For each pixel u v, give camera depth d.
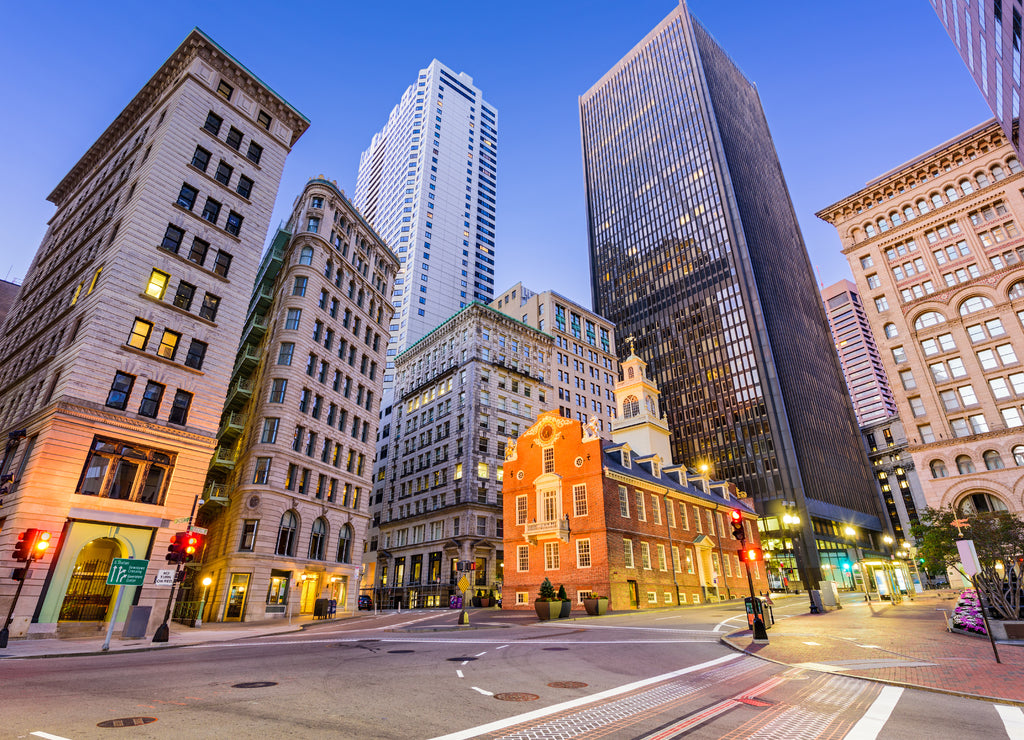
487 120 159.25
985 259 58.03
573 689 10.09
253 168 38.19
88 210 39.84
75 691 9.70
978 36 44.81
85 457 25.47
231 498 38.38
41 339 33.91
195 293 32.25
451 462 64.50
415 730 7.21
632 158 154.38
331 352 44.84
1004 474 51.53
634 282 139.38
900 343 62.09
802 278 138.88
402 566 66.06
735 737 7.09
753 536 60.03
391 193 140.75
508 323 73.88
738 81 164.12
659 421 61.94
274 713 8.12
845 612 29.61
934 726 7.59
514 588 42.59
